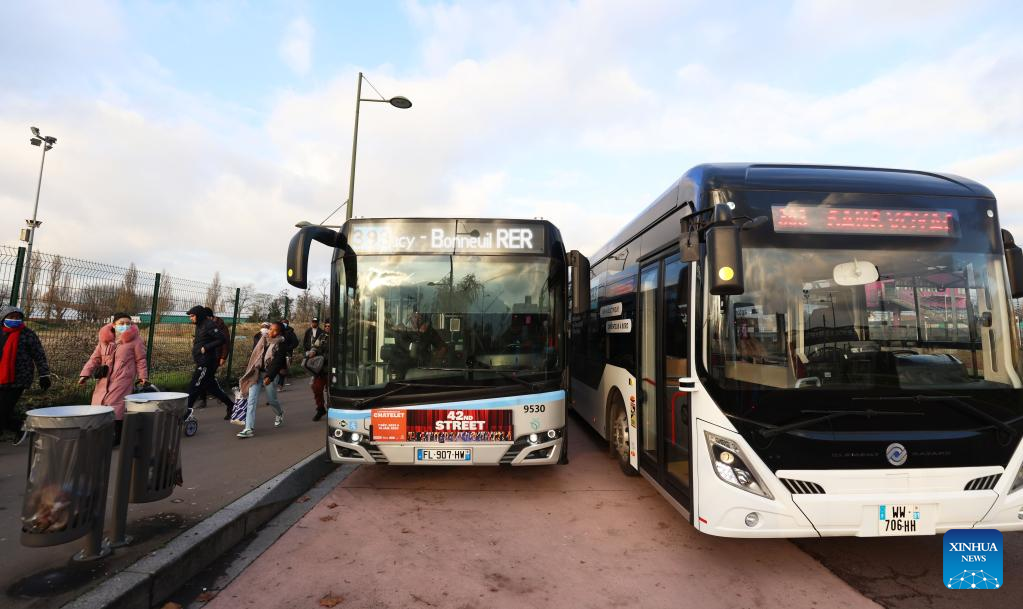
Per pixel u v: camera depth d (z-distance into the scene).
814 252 3.87
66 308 8.20
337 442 5.41
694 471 3.92
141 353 6.78
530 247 5.78
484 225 5.79
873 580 3.79
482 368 5.45
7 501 4.68
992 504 3.50
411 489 5.92
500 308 5.62
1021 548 4.36
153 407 4.10
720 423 3.70
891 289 3.83
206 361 8.62
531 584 3.72
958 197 4.04
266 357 8.01
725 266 3.45
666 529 4.77
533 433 5.37
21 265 7.38
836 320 3.75
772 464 3.55
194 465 6.05
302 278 5.13
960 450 3.55
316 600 3.46
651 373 5.22
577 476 6.46
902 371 3.67
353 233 5.78
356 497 5.64
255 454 6.59
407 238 5.75
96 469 3.49
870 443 3.53
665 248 4.91
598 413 7.79
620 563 4.07
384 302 5.61
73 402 8.02
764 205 3.96
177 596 3.51
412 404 5.36
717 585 3.72
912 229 3.94
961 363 3.72
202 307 8.87
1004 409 3.64
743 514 3.56
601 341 7.71
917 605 3.43
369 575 3.83
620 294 6.67
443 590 3.62
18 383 6.60
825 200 3.97
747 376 3.67
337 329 5.60
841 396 3.61
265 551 4.25
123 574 3.33
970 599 3.51
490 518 5.03
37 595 3.07
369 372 5.47
